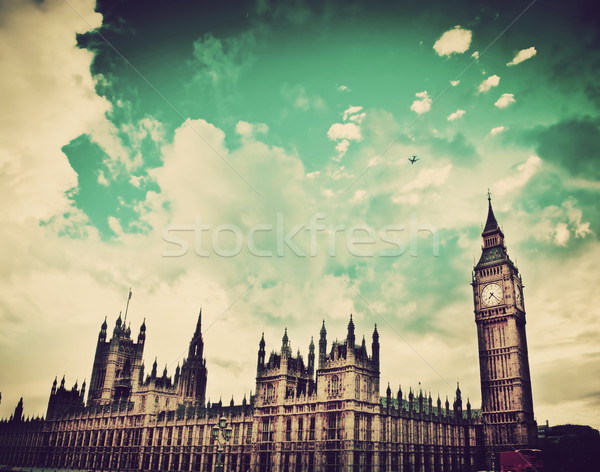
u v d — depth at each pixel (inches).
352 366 4143.7
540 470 4404.5
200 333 7145.7
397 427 4621.1
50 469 6318.9
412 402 4995.1
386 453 4377.5
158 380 6648.6
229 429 2647.6
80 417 7150.6
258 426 4650.6
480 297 5930.1
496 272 5885.8
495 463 5295.3
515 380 5428.2
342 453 3956.7
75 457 6899.6
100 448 6594.5
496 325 5733.3
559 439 5339.6
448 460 5216.5
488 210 6161.4
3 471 6353.3
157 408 6181.1
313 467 4109.3
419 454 4830.2
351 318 4298.7
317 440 4138.8
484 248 6112.2
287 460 4328.3
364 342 4382.4
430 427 5113.2
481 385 5644.7
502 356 5590.6
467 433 5595.5
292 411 4453.7
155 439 5836.6
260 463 4517.7
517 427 5260.8
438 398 5506.9
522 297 6028.5
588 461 4995.1
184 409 6018.7
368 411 4215.1
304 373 4820.4
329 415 4168.3
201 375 6983.3
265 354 4906.5
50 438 7509.8
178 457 5447.8
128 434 6269.7
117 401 7283.5
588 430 5206.7
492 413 5467.5
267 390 4712.1
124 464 6117.1
